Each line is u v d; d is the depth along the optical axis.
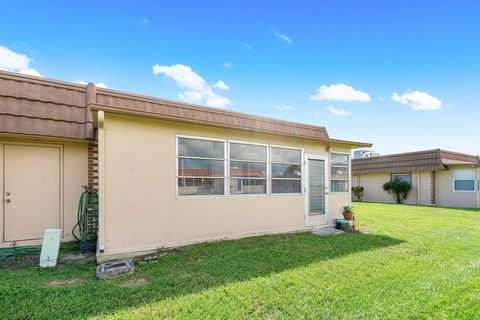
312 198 8.19
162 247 5.55
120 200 5.18
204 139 6.26
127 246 5.20
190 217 5.97
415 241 6.32
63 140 6.30
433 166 16.25
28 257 5.27
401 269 4.35
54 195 6.41
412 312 3.02
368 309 3.07
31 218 6.16
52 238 4.75
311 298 3.32
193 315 2.90
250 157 7.00
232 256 5.07
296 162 7.91
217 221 6.35
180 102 7.59
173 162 5.81
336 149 8.92
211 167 6.36
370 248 5.70
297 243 6.14
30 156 6.21
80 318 2.81
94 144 6.68
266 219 7.18
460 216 11.00
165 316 2.88
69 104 6.38
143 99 7.15
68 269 4.50
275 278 3.95
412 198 17.67
